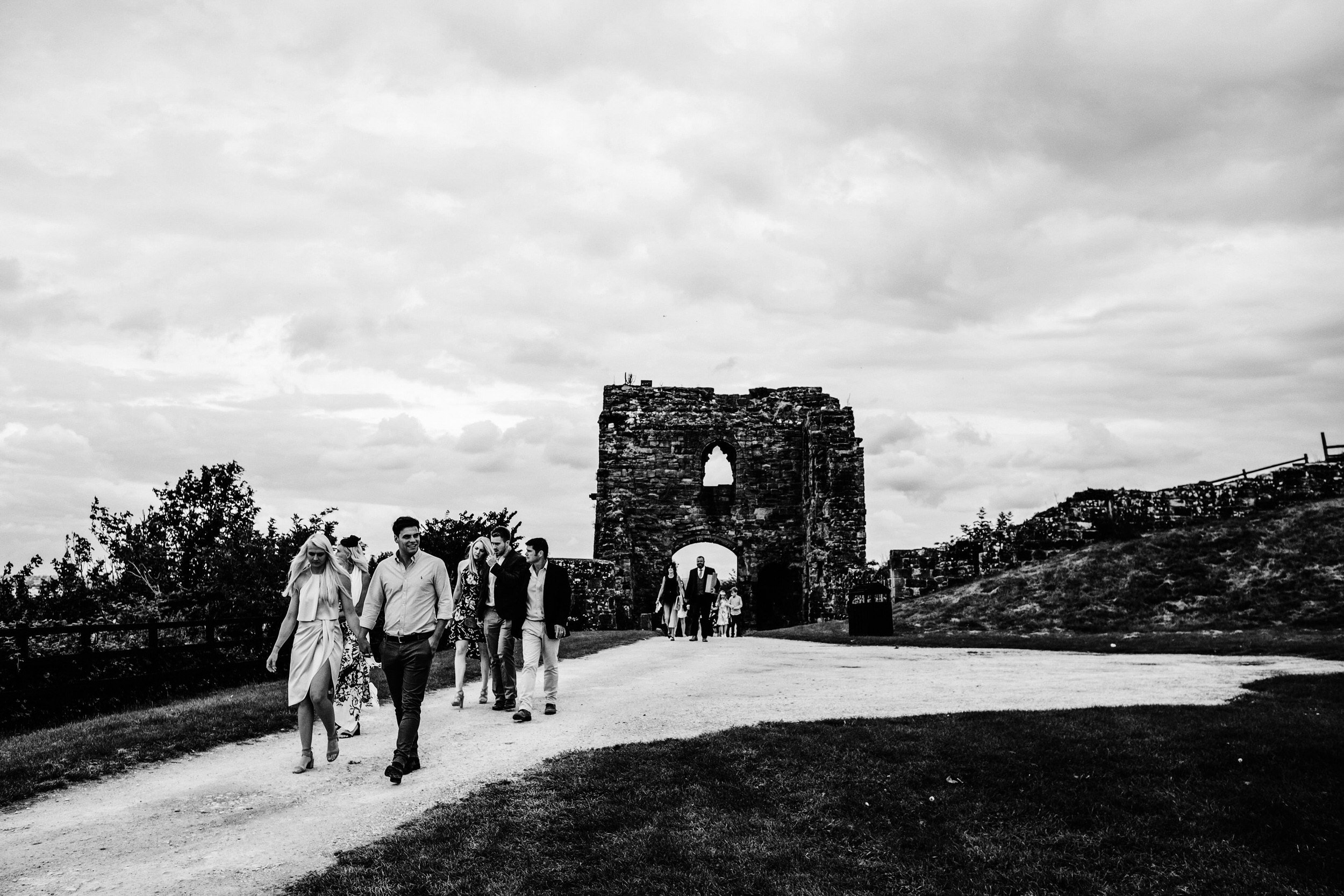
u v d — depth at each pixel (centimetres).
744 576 4447
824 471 3988
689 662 1772
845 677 1455
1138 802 743
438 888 571
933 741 885
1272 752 834
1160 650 1814
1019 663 1661
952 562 2952
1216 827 700
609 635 2725
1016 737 898
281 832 668
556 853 632
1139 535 2745
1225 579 2338
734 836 673
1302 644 1695
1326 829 691
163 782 812
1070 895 607
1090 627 2283
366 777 826
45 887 562
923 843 676
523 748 912
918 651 1992
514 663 1158
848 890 602
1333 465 2680
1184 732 902
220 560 1870
